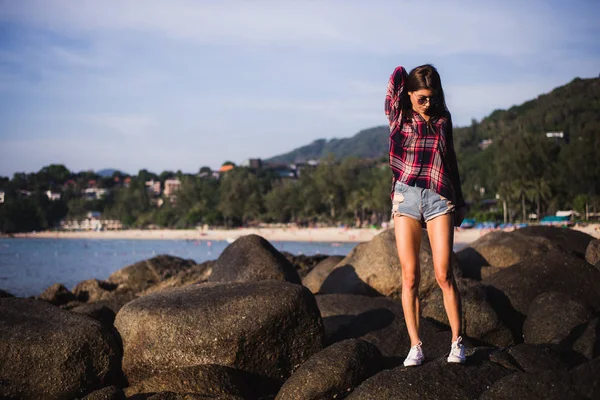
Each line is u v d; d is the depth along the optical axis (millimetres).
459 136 190875
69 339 5695
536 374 3980
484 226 81312
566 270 7797
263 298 5844
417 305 4766
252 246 9586
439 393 4324
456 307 4633
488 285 7734
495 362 4812
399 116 4605
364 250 9836
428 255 8703
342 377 4949
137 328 5863
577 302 6375
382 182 103125
